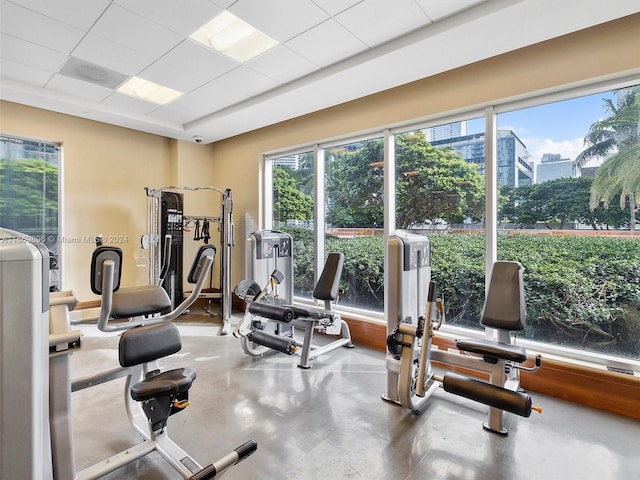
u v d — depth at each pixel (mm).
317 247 4664
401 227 3936
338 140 4445
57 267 4520
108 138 4977
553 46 2760
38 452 997
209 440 2191
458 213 3520
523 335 3109
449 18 2520
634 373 2539
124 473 1887
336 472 1905
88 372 3174
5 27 2688
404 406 2496
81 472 1715
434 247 3682
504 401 2020
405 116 3645
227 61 3227
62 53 3086
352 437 2223
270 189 5375
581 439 2203
